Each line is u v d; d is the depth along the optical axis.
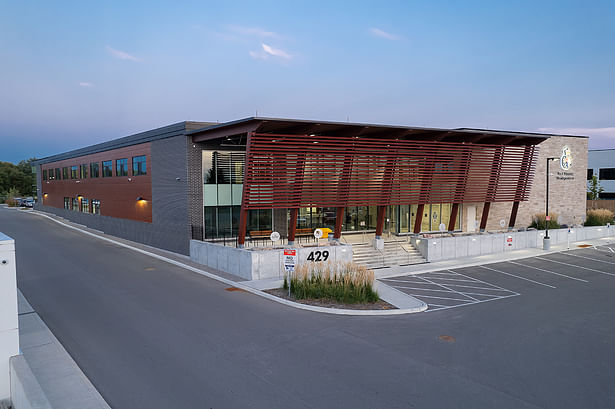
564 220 40.03
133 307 15.80
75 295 17.45
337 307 16.00
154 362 10.88
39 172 64.50
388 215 32.06
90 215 43.09
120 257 27.12
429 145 27.23
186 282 20.16
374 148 25.39
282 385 9.66
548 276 22.55
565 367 10.93
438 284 20.45
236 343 12.26
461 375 10.35
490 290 19.38
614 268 24.81
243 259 20.75
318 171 23.80
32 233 39.09
